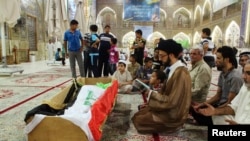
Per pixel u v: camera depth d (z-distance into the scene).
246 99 1.76
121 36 21.33
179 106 2.22
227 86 2.31
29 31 12.55
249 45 10.03
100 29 14.55
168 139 2.21
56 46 12.51
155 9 20.86
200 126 2.56
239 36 11.41
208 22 17.27
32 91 4.21
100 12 21.36
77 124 1.74
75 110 2.16
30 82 5.27
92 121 1.81
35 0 13.18
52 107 2.29
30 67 9.39
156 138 2.22
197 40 19.98
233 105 1.88
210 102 2.52
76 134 1.75
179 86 2.20
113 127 2.49
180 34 21.41
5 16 6.12
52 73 7.18
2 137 2.16
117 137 2.23
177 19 21.31
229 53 2.27
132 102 3.55
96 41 5.66
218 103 2.51
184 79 2.20
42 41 14.33
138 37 5.49
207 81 2.67
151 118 2.30
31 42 12.85
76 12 8.66
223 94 2.38
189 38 21.39
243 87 1.82
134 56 4.94
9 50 10.37
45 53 14.77
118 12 21.28
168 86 2.27
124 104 3.43
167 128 2.29
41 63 11.71
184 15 21.28
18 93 4.02
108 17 21.34
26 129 1.79
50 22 7.23
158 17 20.94
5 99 3.56
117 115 2.90
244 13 10.69
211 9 16.64
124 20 21.16
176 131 2.38
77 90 2.91
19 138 2.14
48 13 7.24
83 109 2.19
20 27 11.41
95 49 5.68
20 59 11.51
